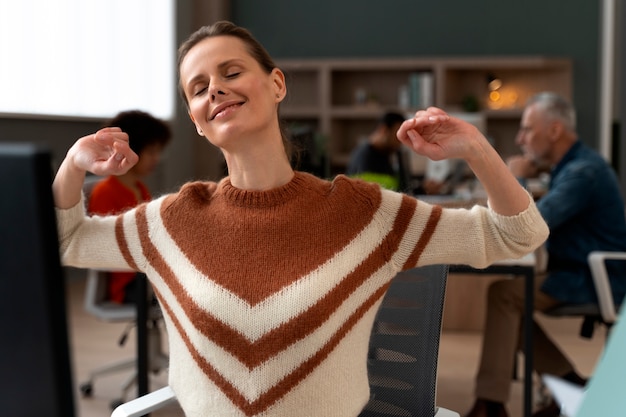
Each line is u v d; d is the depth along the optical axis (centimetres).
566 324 549
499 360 322
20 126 577
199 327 142
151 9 807
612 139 858
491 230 140
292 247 142
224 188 149
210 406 143
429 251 142
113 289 357
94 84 688
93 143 138
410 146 131
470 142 129
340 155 958
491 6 951
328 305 138
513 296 323
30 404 70
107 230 152
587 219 360
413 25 966
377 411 191
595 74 933
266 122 142
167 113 855
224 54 140
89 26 679
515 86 945
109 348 474
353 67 939
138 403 161
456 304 523
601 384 76
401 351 190
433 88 930
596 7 929
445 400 383
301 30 986
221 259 144
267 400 139
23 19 582
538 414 338
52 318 69
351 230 143
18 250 68
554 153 377
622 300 352
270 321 139
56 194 144
